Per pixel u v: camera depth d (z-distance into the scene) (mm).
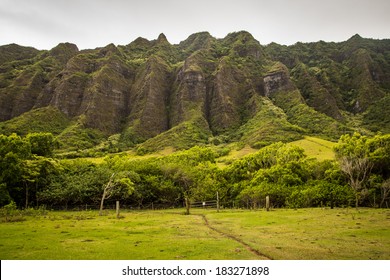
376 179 63062
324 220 34094
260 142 158000
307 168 79000
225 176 85312
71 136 196000
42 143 84375
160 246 20594
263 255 18094
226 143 192750
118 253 18797
